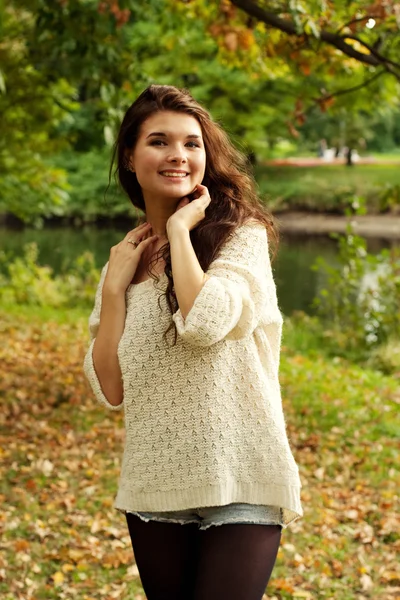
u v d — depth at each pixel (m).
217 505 2.47
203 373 2.49
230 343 2.52
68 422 7.71
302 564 4.91
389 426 8.01
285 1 6.22
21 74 11.20
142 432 2.55
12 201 15.73
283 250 26.86
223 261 2.51
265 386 2.54
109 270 2.70
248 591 2.43
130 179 2.95
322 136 43.91
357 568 4.91
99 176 34.53
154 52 19.88
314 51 6.81
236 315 2.38
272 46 7.10
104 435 7.38
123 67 8.44
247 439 2.51
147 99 2.70
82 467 6.52
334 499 6.11
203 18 8.39
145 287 2.63
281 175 40.28
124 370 2.55
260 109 26.58
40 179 14.62
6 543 5.02
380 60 6.69
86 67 8.13
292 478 2.50
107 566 4.79
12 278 16.75
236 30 7.11
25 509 5.56
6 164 14.27
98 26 7.55
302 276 20.70
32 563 4.79
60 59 8.26
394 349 11.42
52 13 7.93
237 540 2.46
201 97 25.28
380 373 10.69
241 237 2.59
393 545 5.29
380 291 12.09
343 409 8.47
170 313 2.53
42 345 11.23
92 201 34.44
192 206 2.54
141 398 2.54
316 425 7.91
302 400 8.70
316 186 38.59
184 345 2.49
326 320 13.66
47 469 6.37
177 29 9.66
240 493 2.50
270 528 2.52
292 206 37.59
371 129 49.88
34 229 32.69
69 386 8.93
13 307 14.89
